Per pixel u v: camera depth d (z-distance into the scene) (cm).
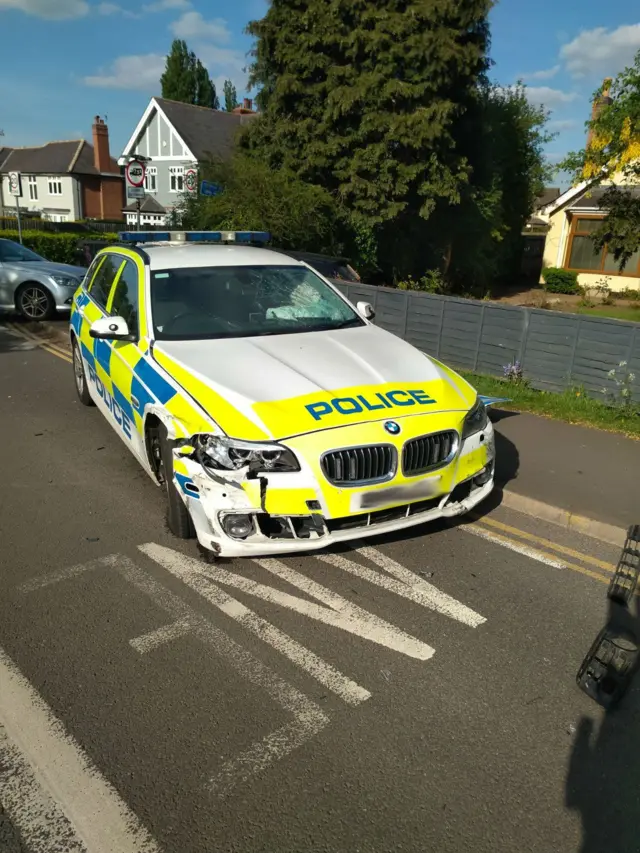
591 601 384
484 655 331
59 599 367
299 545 358
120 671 311
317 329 491
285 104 1802
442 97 1764
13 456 580
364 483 360
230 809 240
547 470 561
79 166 5331
